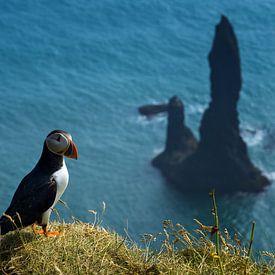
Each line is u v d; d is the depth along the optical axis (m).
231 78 139.50
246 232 123.38
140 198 133.50
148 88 168.75
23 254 9.33
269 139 153.88
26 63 173.50
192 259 9.65
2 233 9.38
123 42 183.88
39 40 180.75
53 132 9.77
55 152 9.76
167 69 176.62
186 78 174.50
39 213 9.60
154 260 9.66
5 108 155.62
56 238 9.70
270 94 167.25
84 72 172.62
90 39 183.12
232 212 131.25
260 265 9.58
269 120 159.25
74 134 150.75
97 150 145.62
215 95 140.38
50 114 155.50
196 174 139.38
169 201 133.25
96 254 9.44
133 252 9.80
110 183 135.38
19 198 9.59
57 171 9.80
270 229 124.00
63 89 165.12
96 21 189.75
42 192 9.60
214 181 137.88
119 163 142.62
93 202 127.62
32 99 160.00
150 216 128.38
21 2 191.62
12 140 144.75
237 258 9.48
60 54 177.25
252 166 141.62
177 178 141.62
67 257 9.22
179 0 198.00
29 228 10.33
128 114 158.75
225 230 9.86
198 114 166.38
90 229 10.21
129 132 153.38
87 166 139.25
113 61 177.62
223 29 138.62
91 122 155.12
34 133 148.38
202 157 140.50
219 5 197.12
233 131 139.88
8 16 187.25
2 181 129.50
